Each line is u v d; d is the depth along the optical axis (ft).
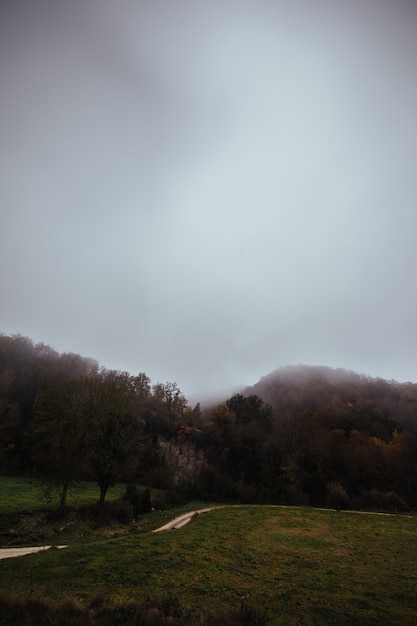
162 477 213.25
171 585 55.77
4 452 209.67
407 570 72.49
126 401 148.36
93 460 127.13
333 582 62.49
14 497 136.15
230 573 63.87
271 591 56.39
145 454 237.66
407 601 55.16
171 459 245.65
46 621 35.94
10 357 278.67
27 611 37.93
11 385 249.75
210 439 269.23
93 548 75.00
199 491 202.28
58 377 273.95
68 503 132.57
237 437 250.98
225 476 216.13
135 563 65.41
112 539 85.61
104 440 130.93
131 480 213.46
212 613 42.55
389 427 315.99
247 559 73.87
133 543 80.64
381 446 260.01
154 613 39.58
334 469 225.35
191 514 143.84
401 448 254.27
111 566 62.95
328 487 201.57
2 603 39.11
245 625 41.06
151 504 152.76
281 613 48.03
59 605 40.11
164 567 64.34
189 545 81.46
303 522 125.70
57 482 121.90
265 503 195.62
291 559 76.02
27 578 56.13
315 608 50.44
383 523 131.85
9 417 223.92
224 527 108.37
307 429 266.57
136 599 47.65
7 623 35.29
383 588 60.85
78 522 110.93
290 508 161.17
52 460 127.44
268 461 234.17
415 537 108.06
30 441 219.41
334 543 94.73
